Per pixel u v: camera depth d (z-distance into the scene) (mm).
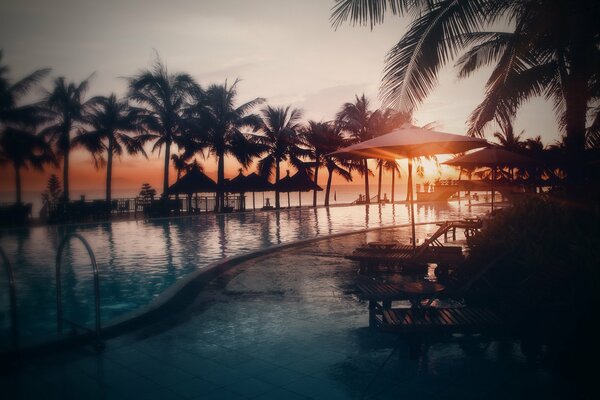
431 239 7473
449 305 5969
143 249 13977
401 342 4555
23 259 12312
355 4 6422
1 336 5621
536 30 6262
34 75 27984
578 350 3572
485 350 4305
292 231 18859
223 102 33938
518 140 26156
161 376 3771
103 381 3682
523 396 3311
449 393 3369
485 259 5242
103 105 32000
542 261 4094
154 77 30484
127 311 7316
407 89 6648
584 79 6801
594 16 5789
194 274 7695
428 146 8188
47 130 31891
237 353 4309
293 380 3652
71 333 4688
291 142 39562
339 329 5035
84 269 10867
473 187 25734
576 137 7188
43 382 3672
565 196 6445
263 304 6164
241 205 34062
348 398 3312
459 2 6266
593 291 3479
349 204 43531
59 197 29844
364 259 7840
